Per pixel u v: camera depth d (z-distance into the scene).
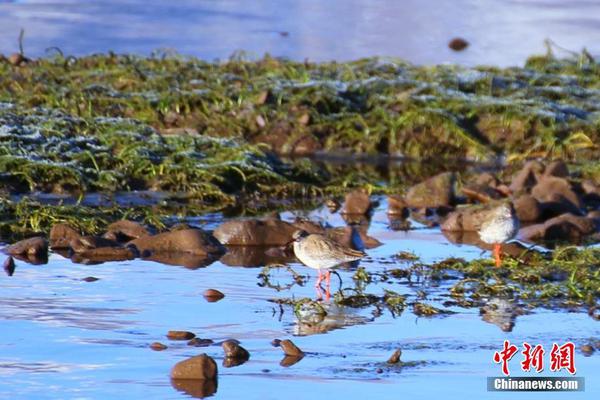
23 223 17.34
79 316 13.09
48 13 34.53
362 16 35.00
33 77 26.56
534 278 15.06
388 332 12.78
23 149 20.19
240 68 27.83
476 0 37.34
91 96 24.81
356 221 18.97
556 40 32.69
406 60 29.95
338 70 27.84
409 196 20.05
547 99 25.81
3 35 31.64
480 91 26.27
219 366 11.57
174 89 25.53
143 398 10.70
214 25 33.56
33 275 14.88
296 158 23.62
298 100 25.06
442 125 24.33
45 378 11.14
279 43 31.59
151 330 12.66
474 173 22.81
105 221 17.67
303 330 12.81
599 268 15.60
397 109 25.17
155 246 16.48
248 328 12.84
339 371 11.49
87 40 31.50
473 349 12.23
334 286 14.77
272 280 15.05
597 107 25.75
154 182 20.09
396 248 17.05
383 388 11.05
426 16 35.12
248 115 24.55
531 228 17.91
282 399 10.72
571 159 23.69
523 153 23.83
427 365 11.71
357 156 24.06
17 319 12.91
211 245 16.53
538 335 12.73
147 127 22.30
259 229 17.08
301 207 19.91
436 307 13.84
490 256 16.44
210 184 19.98
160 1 36.25
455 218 18.38
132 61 28.48
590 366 11.82
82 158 20.28
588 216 18.73
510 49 31.58
